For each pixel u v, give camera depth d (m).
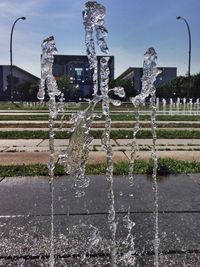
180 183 4.13
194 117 17.20
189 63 32.44
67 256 2.33
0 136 8.92
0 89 81.50
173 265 2.21
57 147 7.08
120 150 6.64
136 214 3.07
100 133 9.26
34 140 8.30
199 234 2.66
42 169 4.73
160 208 3.22
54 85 3.11
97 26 2.94
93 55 2.98
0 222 2.91
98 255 2.34
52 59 3.08
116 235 2.63
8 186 4.00
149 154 6.24
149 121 14.24
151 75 3.17
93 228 2.77
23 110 25.95
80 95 62.12
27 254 2.36
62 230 2.73
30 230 2.74
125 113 20.81
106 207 3.25
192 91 51.16
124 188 3.89
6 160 5.72
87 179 4.23
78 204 3.34
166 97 57.41
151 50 3.17
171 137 8.68
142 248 2.43
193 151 6.70
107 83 3.00
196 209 3.21
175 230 2.73
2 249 2.43
